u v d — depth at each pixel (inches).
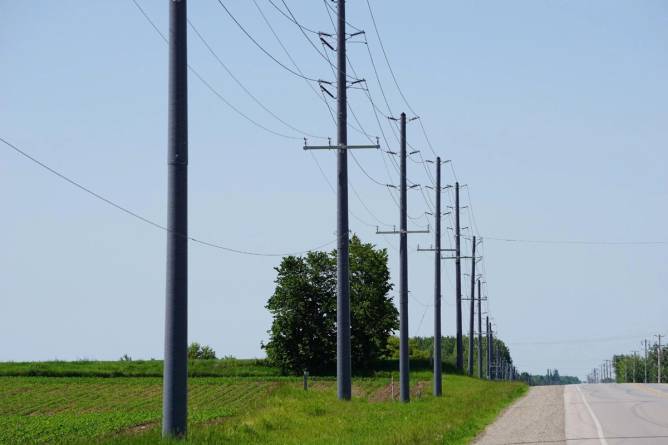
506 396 2662.4
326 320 4953.3
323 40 1828.2
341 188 1828.2
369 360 4992.6
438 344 2662.4
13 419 2383.1
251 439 1241.4
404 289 2262.6
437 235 2694.4
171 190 1037.2
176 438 1029.8
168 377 1037.2
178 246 1034.1
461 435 1386.6
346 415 1625.2
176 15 1049.5
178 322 1032.2
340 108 1830.7
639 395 2743.6
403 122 2293.3
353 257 5059.1
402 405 2030.0
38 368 4714.6
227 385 4001.0
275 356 4933.6
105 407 3063.5
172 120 1042.7
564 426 1571.1
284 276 4997.5
